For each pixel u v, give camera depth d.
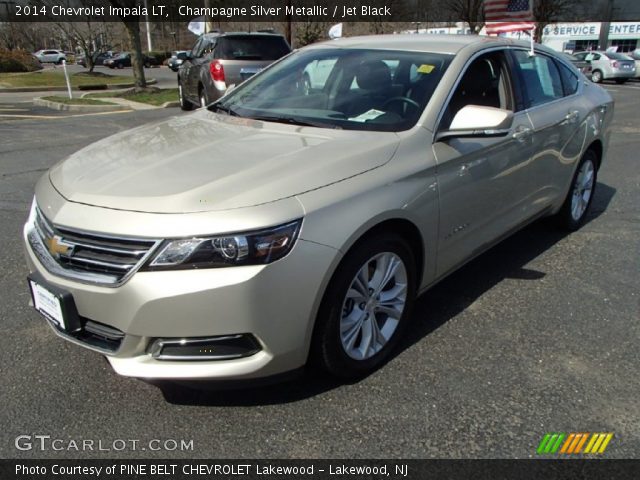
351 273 2.59
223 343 2.33
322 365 2.66
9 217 5.20
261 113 3.52
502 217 3.76
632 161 8.04
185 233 2.21
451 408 2.65
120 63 45.34
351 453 2.38
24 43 51.91
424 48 3.62
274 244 2.28
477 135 2.98
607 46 40.53
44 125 10.91
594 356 3.09
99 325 2.41
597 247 4.69
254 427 2.51
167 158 2.73
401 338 3.21
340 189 2.54
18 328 3.28
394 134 3.00
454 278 4.07
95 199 2.41
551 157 4.20
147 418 2.55
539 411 2.64
